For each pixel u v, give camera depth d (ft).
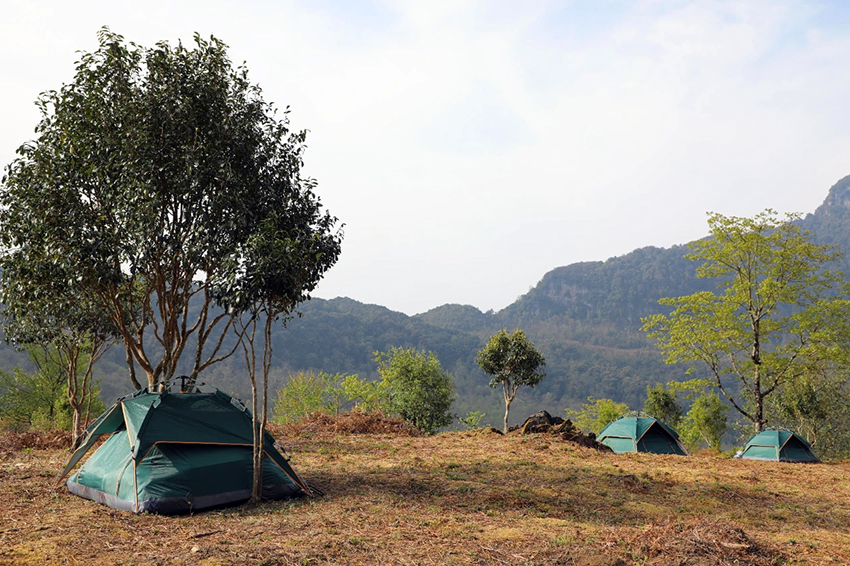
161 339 47.50
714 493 38.86
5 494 29.71
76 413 54.54
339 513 27.53
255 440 29.96
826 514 34.06
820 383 122.42
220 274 29.89
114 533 23.38
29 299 40.88
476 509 29.60
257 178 43.73
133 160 40.47
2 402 97.35
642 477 44.06
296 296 31.09
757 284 106.22
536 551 21.71
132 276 43.01
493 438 63.72
